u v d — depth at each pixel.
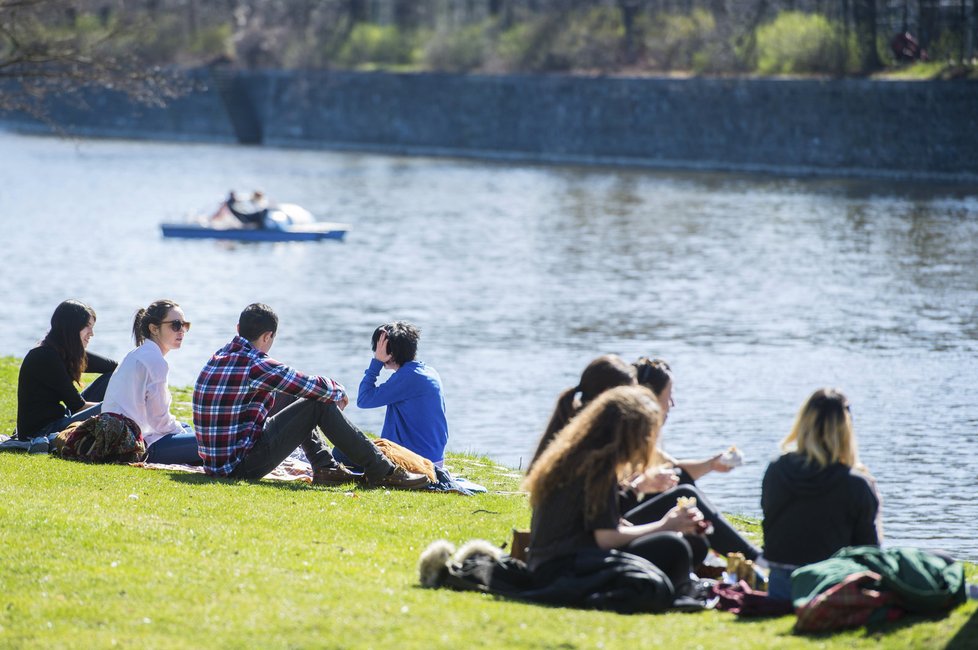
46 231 127.69
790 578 19.77
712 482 44.62
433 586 20.67
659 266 101.62
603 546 19.77
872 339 72.44
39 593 19.58
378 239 121.38
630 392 19.78
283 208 123.50
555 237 119.44
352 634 17.91
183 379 62.81
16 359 53.81
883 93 160.88
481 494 31.06
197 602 19.30
